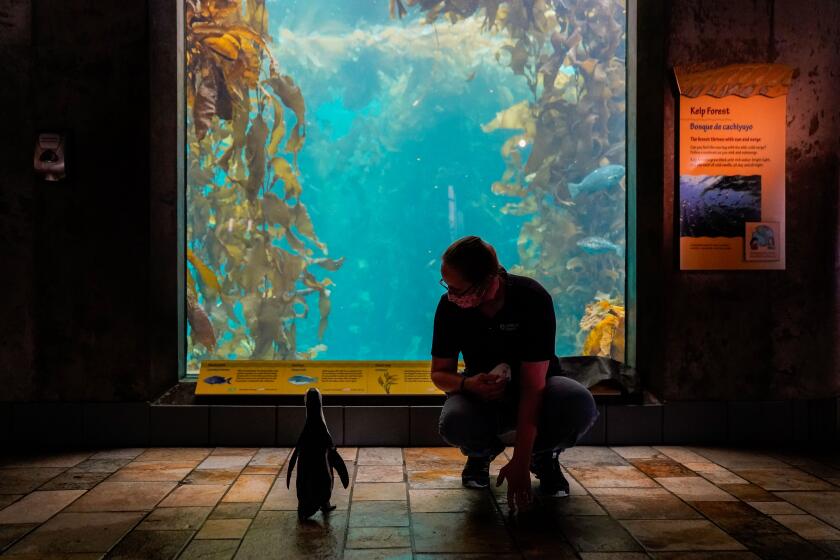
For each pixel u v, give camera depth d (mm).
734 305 4996
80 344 4895
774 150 4957
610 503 3490
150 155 4945
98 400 4895
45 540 2926
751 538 2957
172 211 5199
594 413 3395
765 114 4945
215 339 5875
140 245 4914
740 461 4434
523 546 2869
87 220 4902
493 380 3250
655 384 5066
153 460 4449
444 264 3037
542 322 3174
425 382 5047
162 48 5125
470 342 3473
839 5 5086
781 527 3104
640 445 4918
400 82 8492
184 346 5379
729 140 4938
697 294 4980
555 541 2930
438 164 8984
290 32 7488
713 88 4906
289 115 6859
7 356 4875
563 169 6719
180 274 5316
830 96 5051
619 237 6484
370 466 4289
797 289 5027
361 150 8859
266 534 3012
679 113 4918
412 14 7426
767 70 4898
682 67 4930
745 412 4969
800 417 5004
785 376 5020
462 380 3357
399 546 2865
